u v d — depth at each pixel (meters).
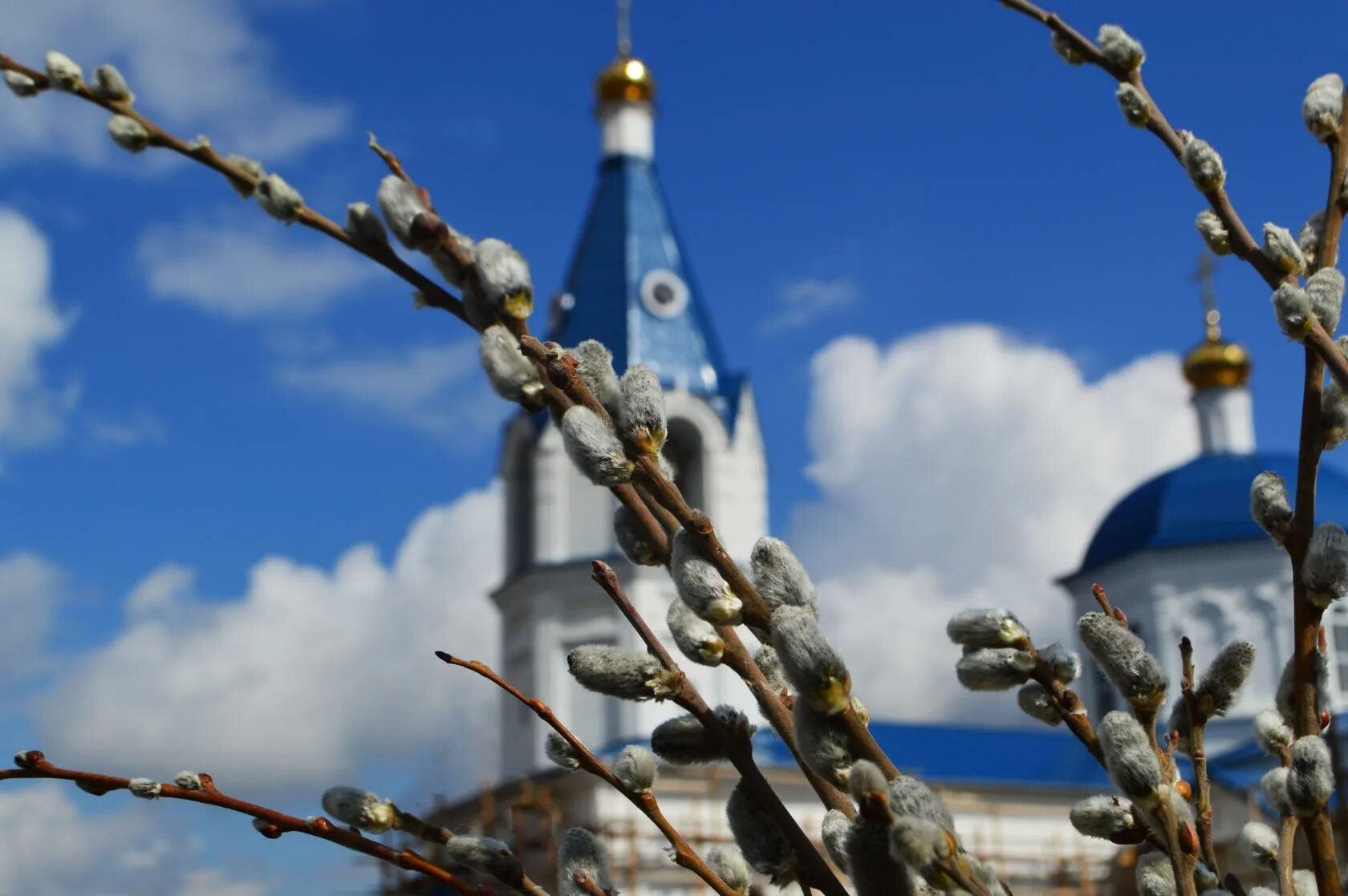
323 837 3.77
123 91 4.52
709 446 37.00
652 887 34.09
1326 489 44.22
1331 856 3.30
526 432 38.38
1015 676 3.94
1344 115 4.16
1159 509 44.25
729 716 3.58
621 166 41.69
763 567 3.31
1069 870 38.81
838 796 3.57
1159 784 3.11
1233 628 42.16
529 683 36.72
